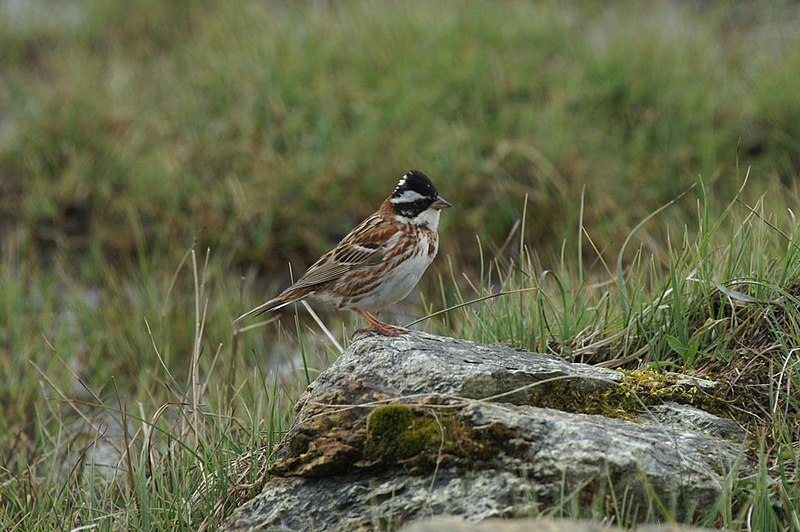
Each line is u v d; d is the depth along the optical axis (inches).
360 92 697.6
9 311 537.6
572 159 625.6
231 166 663.8
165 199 642.2
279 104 690.2
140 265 608.4
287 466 285.1
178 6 957.2
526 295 376.8
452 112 679.1
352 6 823.7
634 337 337.4
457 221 603.2
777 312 319.6
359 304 389.4
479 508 252.2
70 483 361.1
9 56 887.7
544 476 255.1
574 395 291.7
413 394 284.0
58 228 649.0
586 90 685.9
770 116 656.4
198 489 309.3
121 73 789.2
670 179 618.8
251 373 418.6
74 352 510.9
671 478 254.5
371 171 635.5
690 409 292.2
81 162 672.4
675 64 715.4
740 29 828.6
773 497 257.0
